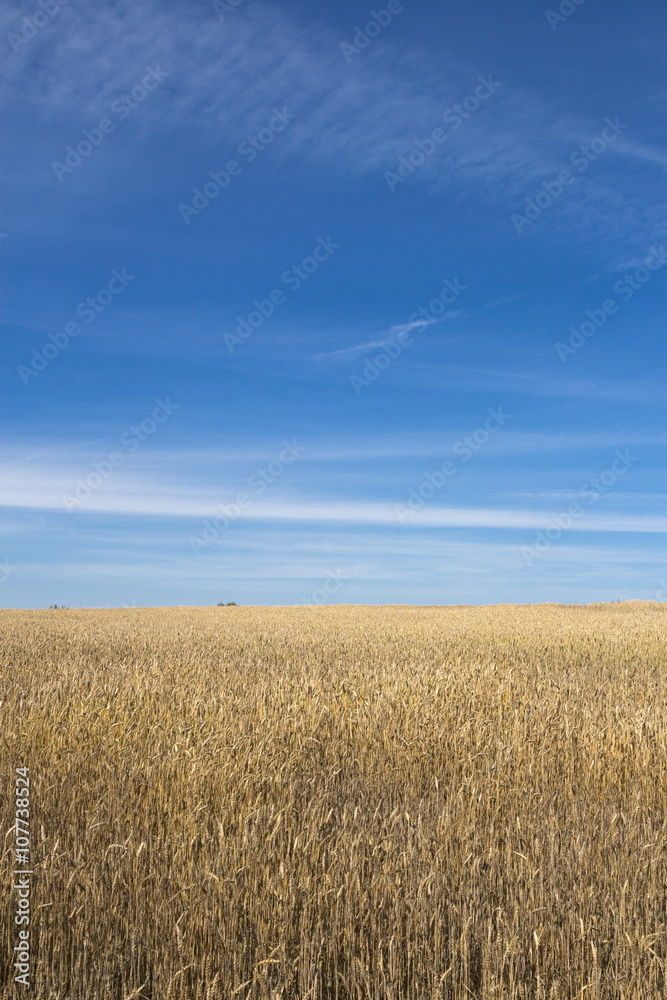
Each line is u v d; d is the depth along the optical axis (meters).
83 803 6.66
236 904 4.58
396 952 4.23
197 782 6.89
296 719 9.83
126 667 15.31
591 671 17.73
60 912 4.46
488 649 21.67
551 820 6.43
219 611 57.12
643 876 5.23
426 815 6.56
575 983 4.06
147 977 3.99
